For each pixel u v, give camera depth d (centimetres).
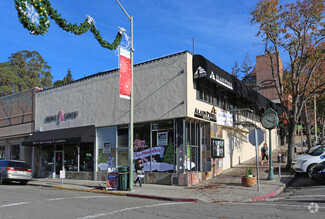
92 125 1947
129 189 1352
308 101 3084
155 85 1655
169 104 1581
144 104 1686
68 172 2072
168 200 1141
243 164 2208
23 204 962
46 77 6444
